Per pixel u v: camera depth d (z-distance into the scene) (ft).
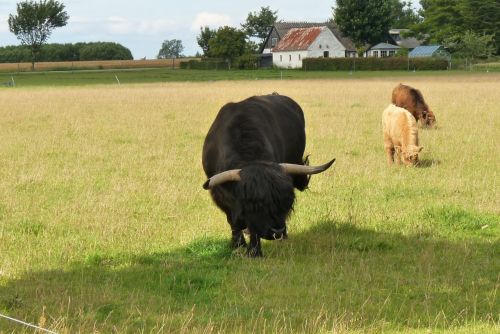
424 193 42.27
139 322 22.39
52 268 28.35
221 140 29.73
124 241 32.35
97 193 42.65
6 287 25.94
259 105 33.04
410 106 71.92
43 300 24.32
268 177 26.05
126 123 80.07
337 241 31.94
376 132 69.36
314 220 35.53
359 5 384.68
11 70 369.30
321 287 25.94
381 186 43.91
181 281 26.45
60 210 38.19
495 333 20.86
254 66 341.41
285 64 384.27
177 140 65.62
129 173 48.73
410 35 408.87
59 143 63.77
